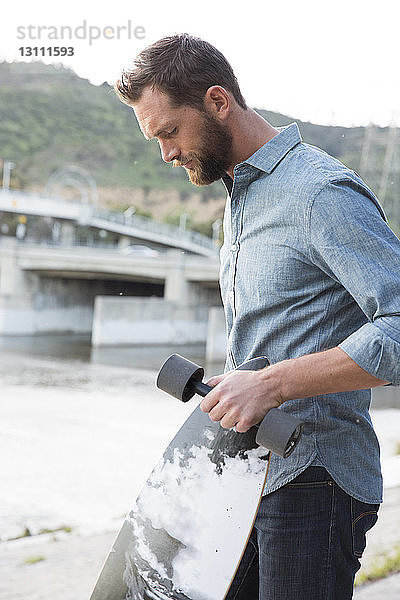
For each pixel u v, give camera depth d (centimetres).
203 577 129
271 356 128
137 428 1628
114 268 3891
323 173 120
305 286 124
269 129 133
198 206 8300
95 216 5369
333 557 129
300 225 120
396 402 2150
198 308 3916
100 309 3616
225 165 132
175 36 126
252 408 116
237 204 132
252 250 129
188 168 134
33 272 4125
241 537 127
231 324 138
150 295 4616
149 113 127
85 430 1530
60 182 8600
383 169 2206
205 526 130
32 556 343
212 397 119
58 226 5738
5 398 2034
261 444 117
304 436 127
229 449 130
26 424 1566
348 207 117
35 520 656
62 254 3944
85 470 1048
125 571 136
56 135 9012
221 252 146
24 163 8656
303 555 128
